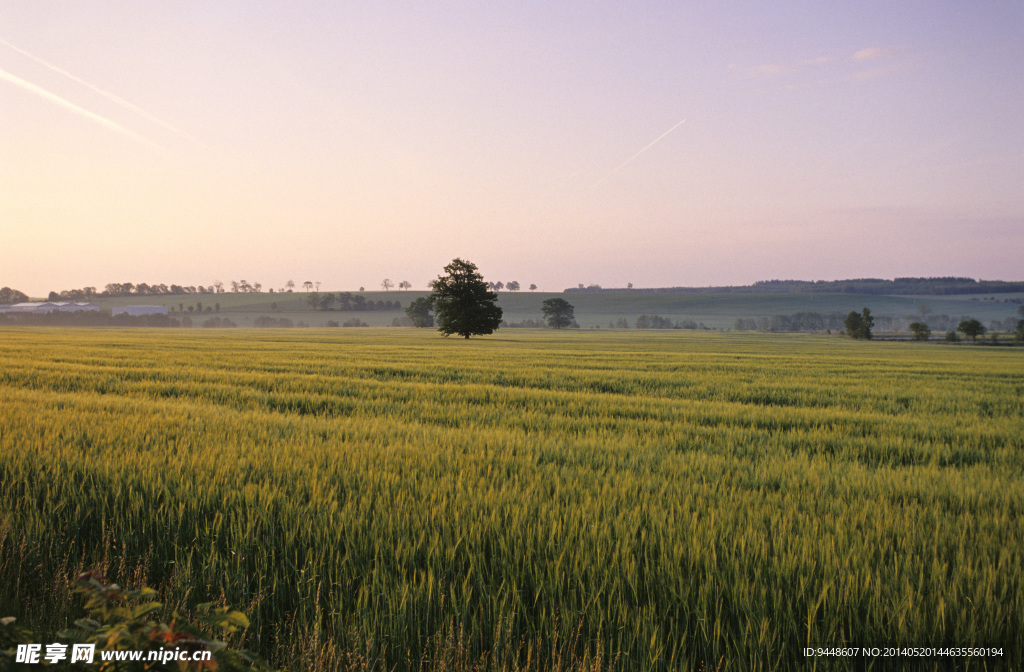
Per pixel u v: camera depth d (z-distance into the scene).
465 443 10.12
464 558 4.97
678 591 4.42
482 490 6.71
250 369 26.72
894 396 20.86
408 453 8.98
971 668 3.74
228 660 2.40
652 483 7.55
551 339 83.44
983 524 6.02
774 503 6.67
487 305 74.69
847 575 4.59
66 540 5.32
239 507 5.82
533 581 4.56
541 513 5.88
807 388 22.81
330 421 12.27
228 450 8.61
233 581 4.54
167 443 9.09
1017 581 4.60
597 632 3.98
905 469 9.13
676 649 3.87
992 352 70.25
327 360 33.19
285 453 8.57
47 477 6.98
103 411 12.58
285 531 5.39
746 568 4.68
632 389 21.88
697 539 5.22
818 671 3.69
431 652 3.84
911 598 4.19
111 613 2.38
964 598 4.32
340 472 7.56
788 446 11.16
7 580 4.45
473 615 4.00
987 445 11.91
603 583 4.45
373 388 19.75
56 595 4.22
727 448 10.55
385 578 4.50
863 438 11.95
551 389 21.69
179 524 5.49
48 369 24.28
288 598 4.50
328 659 3.59
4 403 13.41
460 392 18.92
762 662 3.81
